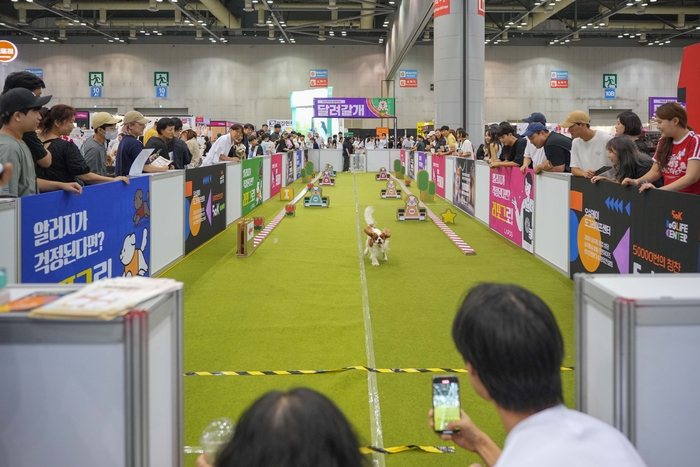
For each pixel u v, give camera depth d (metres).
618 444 1.04
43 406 1.25
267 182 13.65
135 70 35.53
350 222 10.09
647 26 32.28
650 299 1.29
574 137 5.68
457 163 12.25
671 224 3.80
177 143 7.23
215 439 1.58
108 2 27.97
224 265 6.61
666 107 3.97
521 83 35.62
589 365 1.49
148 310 1.26
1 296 1.31
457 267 6.52
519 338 1.12
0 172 2.25
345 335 4.23
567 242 5.86
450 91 16.83
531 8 26.19
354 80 36.09
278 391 0.96
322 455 0.85
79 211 4.09
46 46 35.19
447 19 16.67
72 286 1.50
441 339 4.14
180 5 25.67
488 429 2.81
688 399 1.31
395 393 3.21
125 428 1.24
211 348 3.96
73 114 4.24
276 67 35.88
